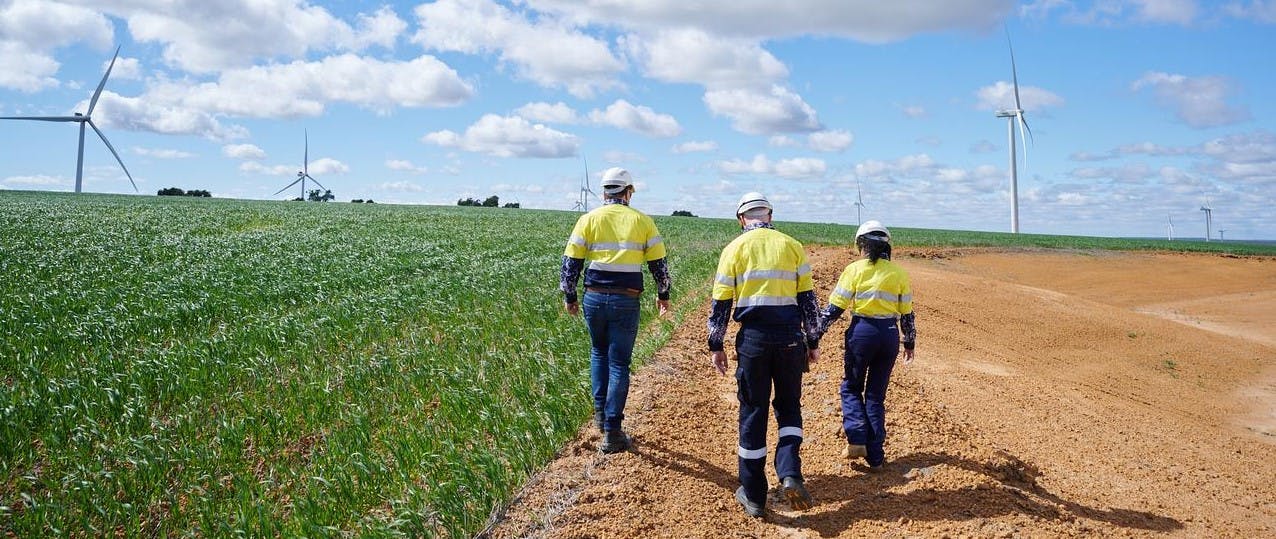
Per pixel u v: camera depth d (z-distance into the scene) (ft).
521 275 47.26
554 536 13.42
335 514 14.55
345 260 54.34
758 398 14.71
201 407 20.65
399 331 30.83
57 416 18.31
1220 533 15.72
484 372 23.68
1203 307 81.05
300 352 26.16
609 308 17.35
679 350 27.84
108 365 22.93
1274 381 45.44
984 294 54.70
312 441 18.90
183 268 47.88
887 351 16.96
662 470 16.31
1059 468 18.71
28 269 42.98
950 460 16.71
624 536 13.41
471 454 16.75
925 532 13.58
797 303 14.99
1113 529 14.70
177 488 15.98
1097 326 51.34
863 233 17.46
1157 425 28.50
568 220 124.67
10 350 24.45
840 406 20.45
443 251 66.03
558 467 16.37
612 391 17.13
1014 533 13.50
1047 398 28.27
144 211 105.91
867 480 16.12
